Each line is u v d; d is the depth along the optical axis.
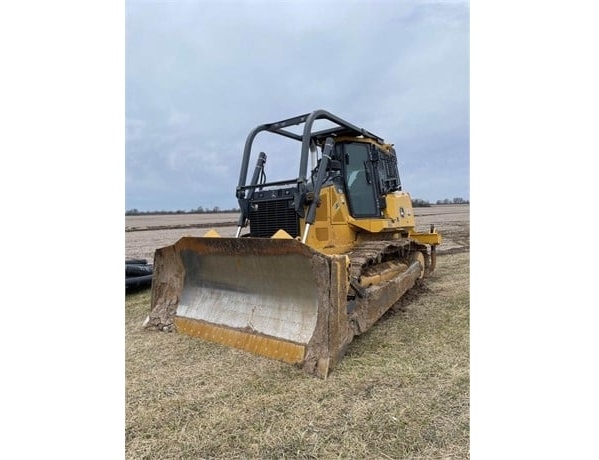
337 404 3.07
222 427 2.79
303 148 4.58
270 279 4.20
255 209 5.17
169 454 2.52
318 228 4.98
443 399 3.13
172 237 15.15
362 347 4.30
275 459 2.46
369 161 6.05
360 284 4.50
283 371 3.62
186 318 4.80
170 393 3.25
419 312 5.80
